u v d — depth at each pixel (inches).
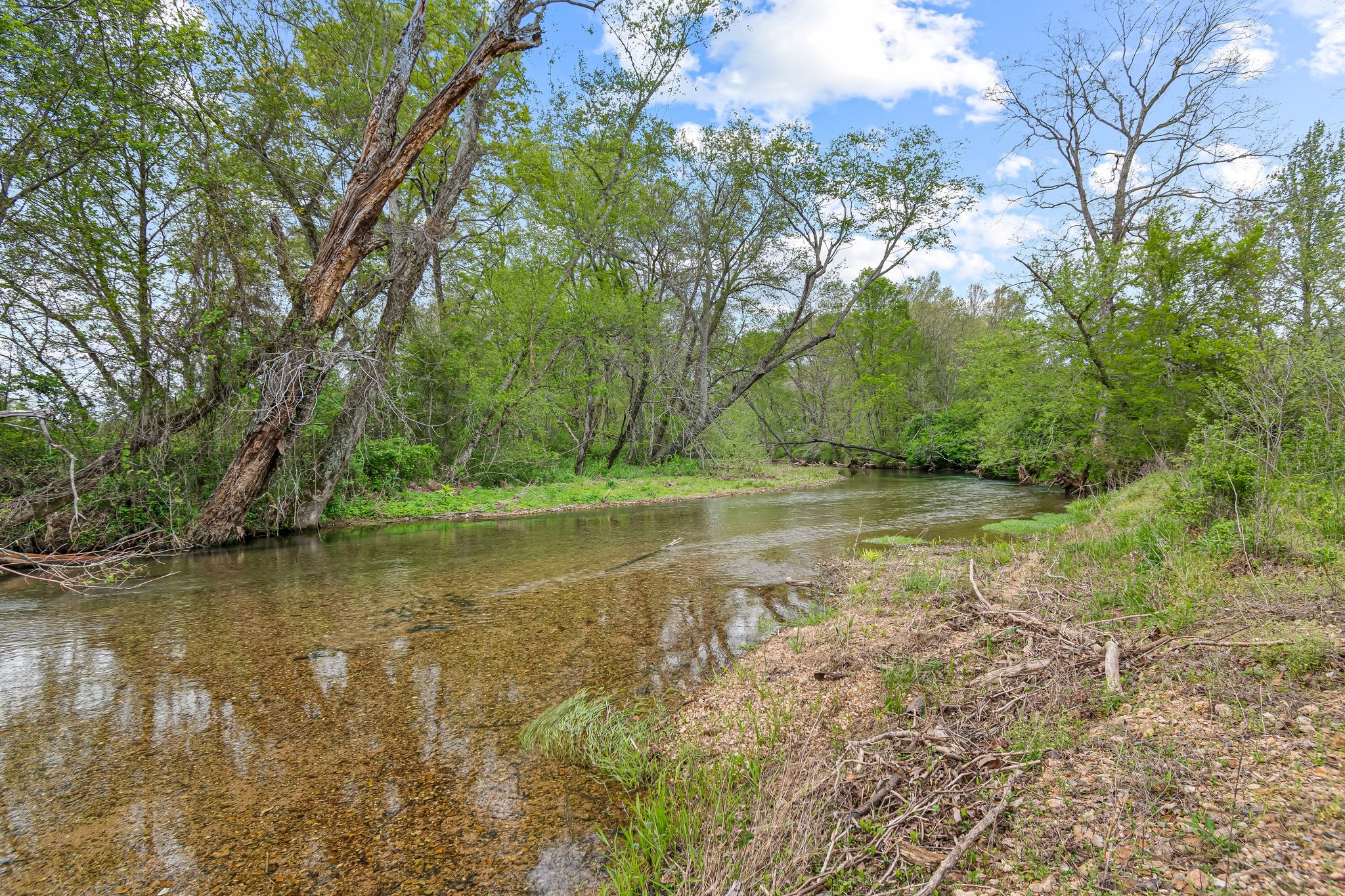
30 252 344.8
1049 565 274.4
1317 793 94.7
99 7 354.3
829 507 630.5
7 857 120.0
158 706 184.1
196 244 410.0
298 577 338.6
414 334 685.3
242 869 116.0
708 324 1011.3
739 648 227.6
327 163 582.9
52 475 368.8
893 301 1376.7
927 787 118.7
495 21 407.2
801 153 845.2
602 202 880.3
